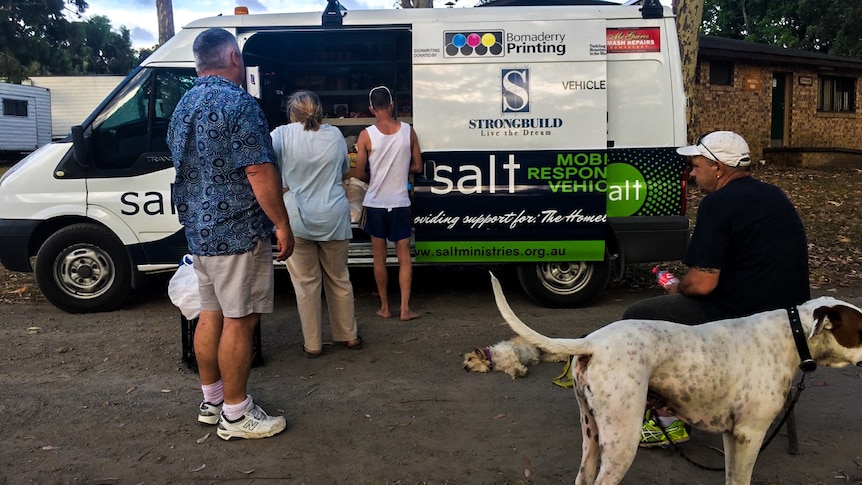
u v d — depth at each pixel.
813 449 3.75
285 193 4.93
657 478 3.46
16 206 6.20
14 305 6.75
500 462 3.63
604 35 5.95
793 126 19.52
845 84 20.78
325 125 4.99
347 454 3.73
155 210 6.16
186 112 3.67
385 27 6.07
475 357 4.95
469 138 6.02
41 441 3.88
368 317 6.28
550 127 6.00
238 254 3.67
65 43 37.19
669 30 6.03
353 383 4.74
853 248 8.91
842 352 2.85
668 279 3.83
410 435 3.96
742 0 33.34
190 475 3.52
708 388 2.84
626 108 6.07
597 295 6.39
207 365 4.02
